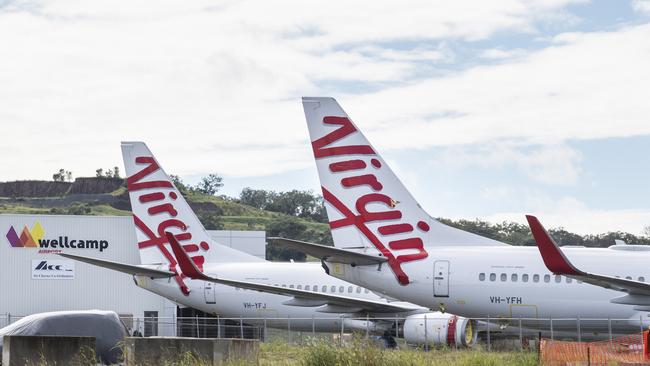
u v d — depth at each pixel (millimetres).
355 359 87375
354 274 141000
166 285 183000
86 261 171375
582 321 134500
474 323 144375
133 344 90062
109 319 105438
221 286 180000
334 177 142875
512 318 136375
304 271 176375
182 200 188875
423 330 144875
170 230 188375
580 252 135000
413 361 88875
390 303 157125
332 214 142875
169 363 87375
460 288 137750
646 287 119812
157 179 190500
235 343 91062
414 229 141000
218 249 186375
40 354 88500
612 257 133500
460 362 96312
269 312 176875
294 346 149125
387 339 155250
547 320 135625
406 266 139500
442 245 140500
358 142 142250
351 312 155000
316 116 143250
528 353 106875
